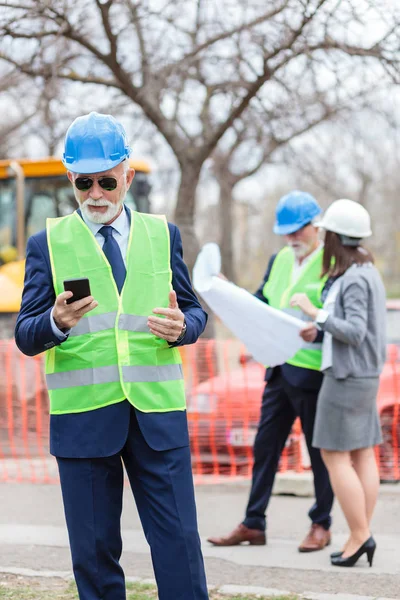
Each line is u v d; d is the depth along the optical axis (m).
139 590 5.41
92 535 4.01
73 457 3.99
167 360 4.10
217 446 9.08
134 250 4.09
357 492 5.86
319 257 6.55
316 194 23.75
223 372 10.91
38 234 4.12
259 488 6.58
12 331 12.44
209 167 18.44
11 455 10.68
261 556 6.31
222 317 6.23
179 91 13.42
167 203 22.97
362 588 5.50
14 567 6.01
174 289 4.21
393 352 9.20
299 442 8.95
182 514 3.98
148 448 4.01
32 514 7.77
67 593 5.36
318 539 6.43
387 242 66.38
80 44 11.43
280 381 6.48
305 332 6.05
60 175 13.65
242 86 11.99
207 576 5.82
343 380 5.79
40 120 14.63
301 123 13.22
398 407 9.04
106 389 3.98
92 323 4.01
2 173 13.62
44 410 11.02
